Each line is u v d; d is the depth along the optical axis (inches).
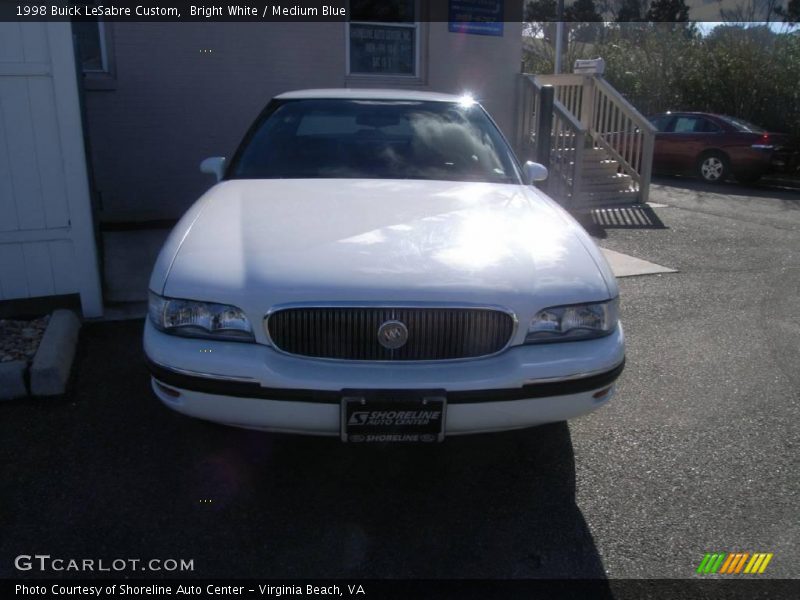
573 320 111.6
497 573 102.5
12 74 175.0
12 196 182.5
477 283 109.1
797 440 143.1
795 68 704.4
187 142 311.3
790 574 103.7
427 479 126.0
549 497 121.5
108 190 304.5
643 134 426.3
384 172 161.2
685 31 879.7
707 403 159.2
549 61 1003.3
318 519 113.8
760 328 210.8
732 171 585.0
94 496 117.9
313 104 179.3
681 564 105.3
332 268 110.1
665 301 236.1
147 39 295.9
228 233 122.6
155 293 112.6
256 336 106.7
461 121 178.2
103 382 158.9
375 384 104.0
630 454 136.1
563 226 132.8
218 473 125.6
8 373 148.3
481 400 106.5
